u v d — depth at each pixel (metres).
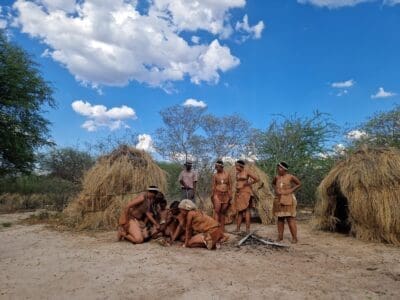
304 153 14.75
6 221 11.60
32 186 21.67
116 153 11.20
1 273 5.88
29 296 4.95
